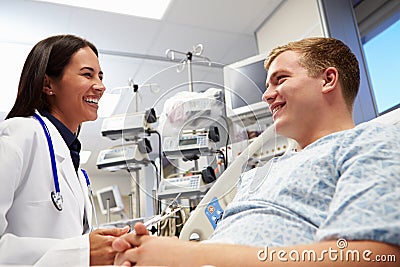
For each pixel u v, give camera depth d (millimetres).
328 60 1000
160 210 940
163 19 2686
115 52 3008
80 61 1246
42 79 1186
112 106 3439
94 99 1271
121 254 697
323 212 738
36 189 985
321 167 788
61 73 1222
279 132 1009
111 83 3346
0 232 896
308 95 975
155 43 2941
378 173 634
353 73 1025
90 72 1266
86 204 1244
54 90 1234
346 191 638
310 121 984
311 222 739
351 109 1008
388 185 608
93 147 3604
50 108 1256
